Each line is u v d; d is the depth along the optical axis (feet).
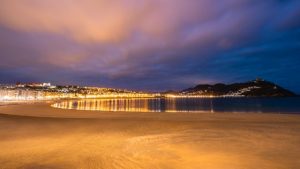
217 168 21.50
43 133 43.47
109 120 60.23
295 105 220.43
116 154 27.53
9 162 25.30
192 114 81.82
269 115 73.05
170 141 33.86
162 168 22.00
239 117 67.21
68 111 110.32
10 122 60.34
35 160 25.91
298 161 23.18
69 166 23.54
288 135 37.11
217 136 36.91
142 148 30.04
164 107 218.59
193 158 24.94
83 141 35.70
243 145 30.60
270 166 21.79
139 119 62.75
